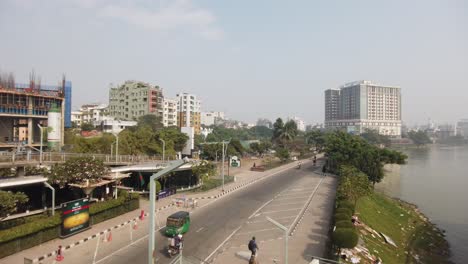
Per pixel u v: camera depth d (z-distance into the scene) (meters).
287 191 49.31
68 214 26.61
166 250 24.12
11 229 23.23
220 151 82.00
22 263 21.38
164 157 54.56
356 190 35.94
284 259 22.66
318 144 133.50
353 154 62.94
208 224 31.09
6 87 60.56
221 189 49.28
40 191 36.06
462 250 36.34
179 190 47.16
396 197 63.00
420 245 36.53
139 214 34.00
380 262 25.14
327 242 26.22
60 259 22.03
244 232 28.75
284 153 91.00
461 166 117.31
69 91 81.94
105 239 26.48
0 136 64.12
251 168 75.62
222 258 22.86
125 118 129.38
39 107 63.28
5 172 33.25
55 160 40.53
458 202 60.12
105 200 33.28
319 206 39.00
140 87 131.75
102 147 60.38
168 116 143.25
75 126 118.38
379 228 36.84
